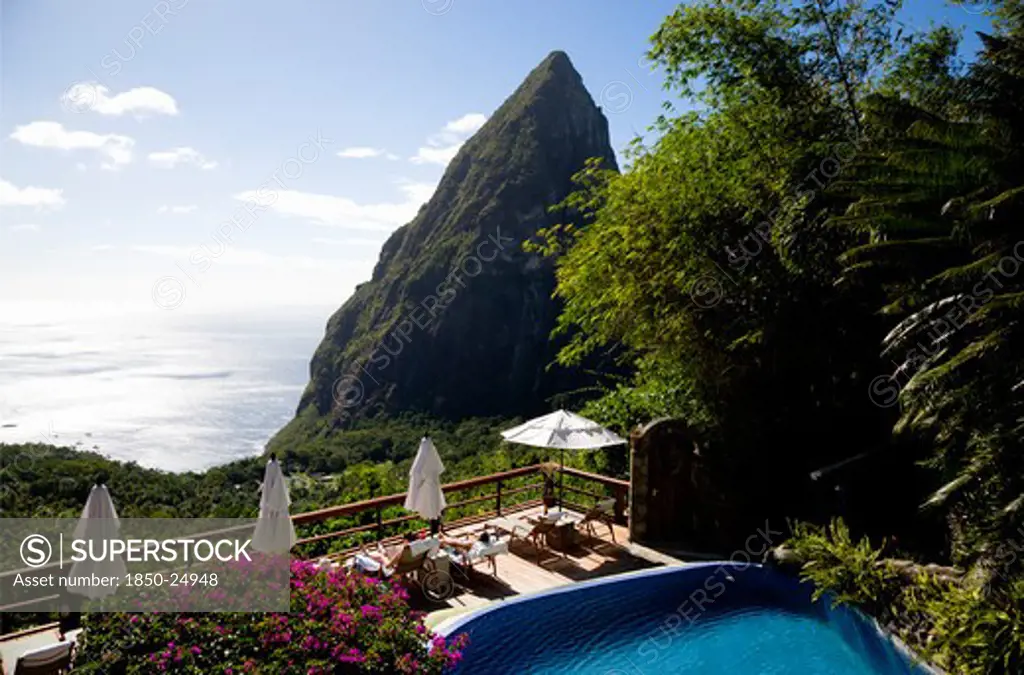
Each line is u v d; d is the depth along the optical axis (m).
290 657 4.43
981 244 6.34
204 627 4.55
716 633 6.94
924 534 8.30
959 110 7.09
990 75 6.61
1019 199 6.10
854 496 8.45
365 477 13.70
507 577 8.28
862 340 8.84
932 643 5.50
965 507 6.61
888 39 9.68
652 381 12.46
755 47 9.95
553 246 13.52
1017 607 5.18
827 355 8.92
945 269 6.89
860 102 7.84
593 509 9.38
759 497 9.22
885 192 7.08
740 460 9.29
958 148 6.54
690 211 9.70
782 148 9.62
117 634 4.49
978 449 6.18
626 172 11.42
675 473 9.60
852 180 7.54
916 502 8.69
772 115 9.80
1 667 5.75
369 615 5.01
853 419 9.37
